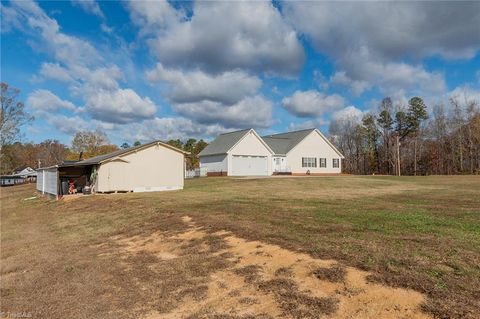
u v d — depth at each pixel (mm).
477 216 9555
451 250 6148
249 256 7172
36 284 7352
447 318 4090
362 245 6738
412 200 13914
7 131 55438
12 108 56250
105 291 6566
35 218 18609
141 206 15438
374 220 9188
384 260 5816
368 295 4902
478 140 49406
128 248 9664
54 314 5738
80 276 7594
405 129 58969
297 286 5559
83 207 18906
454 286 4723
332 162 46719
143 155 24828
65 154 87938
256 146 40438
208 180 31312
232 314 5078
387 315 4426
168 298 5918
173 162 25844
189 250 8336
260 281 5973
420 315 4277
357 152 64812
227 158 38531
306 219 9711
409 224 8539
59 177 26297
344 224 8766
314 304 4953
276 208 12164
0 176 67875
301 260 6371
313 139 45062
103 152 65312
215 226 9688
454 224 8422
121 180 24156
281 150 43000
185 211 12641
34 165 89500
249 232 8570
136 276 7188
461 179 29656
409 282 4949
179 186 25891
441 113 54812
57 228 14492
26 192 39594
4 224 17812
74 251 10023
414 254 6031
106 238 11234
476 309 4129
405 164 58312
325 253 6488
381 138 61469
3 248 11727
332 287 5305
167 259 8055
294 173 42969
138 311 5586
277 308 5043
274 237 7910
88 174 27250
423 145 56906
